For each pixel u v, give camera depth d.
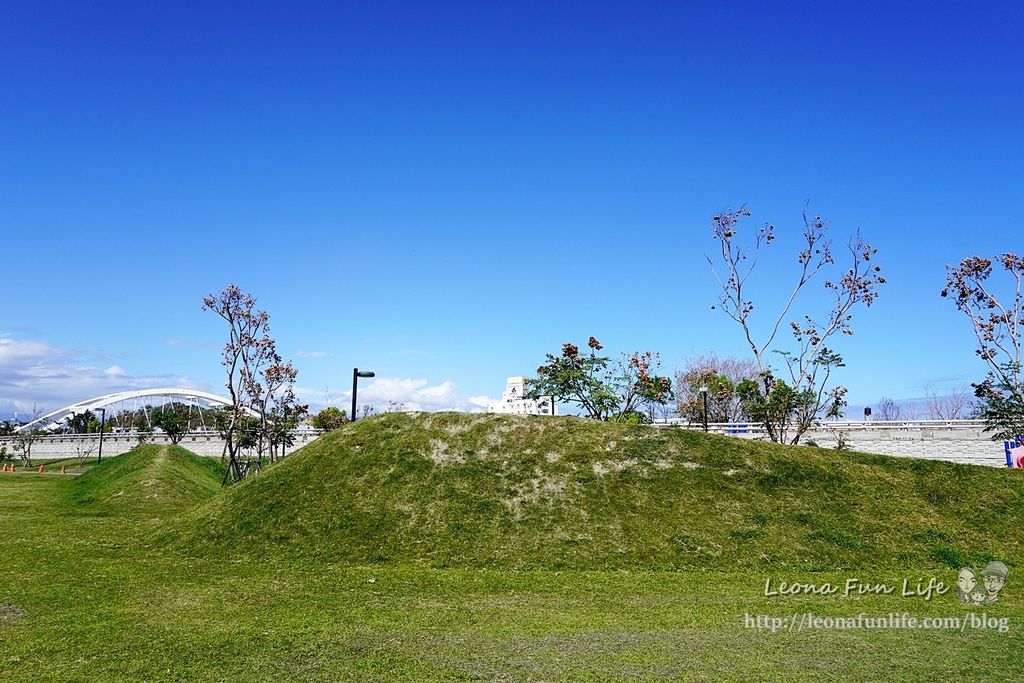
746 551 15.52
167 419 55.66
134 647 9.57
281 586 13.53
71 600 11.99
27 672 8.65
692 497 17.66
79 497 26.44
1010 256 33.09
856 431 38.88
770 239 38.78
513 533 16.52
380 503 17.86
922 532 16.19
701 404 45.03
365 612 11.71
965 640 9.84
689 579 14.17
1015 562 15.02
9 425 74.44
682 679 8.30
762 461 19.30
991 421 32.34
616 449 19.88
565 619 11.25
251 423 34.19
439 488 18.36
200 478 31.41
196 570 14.68
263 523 17.23
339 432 21.88
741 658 9.05
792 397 31.52
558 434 20.73
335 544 16.27
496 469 19.11
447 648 9.56
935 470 19.03
